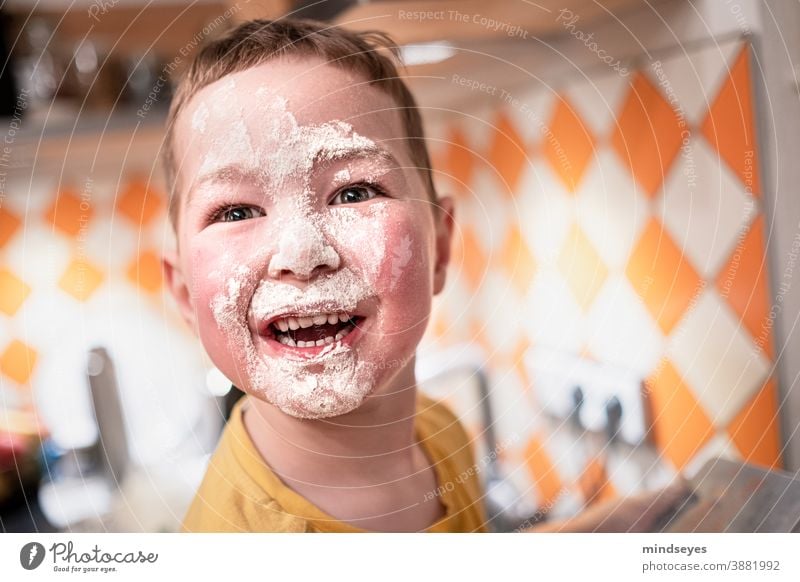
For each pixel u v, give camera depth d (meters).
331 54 0.44
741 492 0.54
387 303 0.41
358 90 0.43
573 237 0.71
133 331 0.69
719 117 0.59
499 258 0.78
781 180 0.57
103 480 0.61
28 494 0.59
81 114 0.59
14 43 0.61
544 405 0.72
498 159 0.77
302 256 0.39
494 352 0.75
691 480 0.57
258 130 0.41
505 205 0.77
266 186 0.41
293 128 0.41
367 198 0.42
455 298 0.78
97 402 0.64
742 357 0.61
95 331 0.68
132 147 0.64
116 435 0.63
